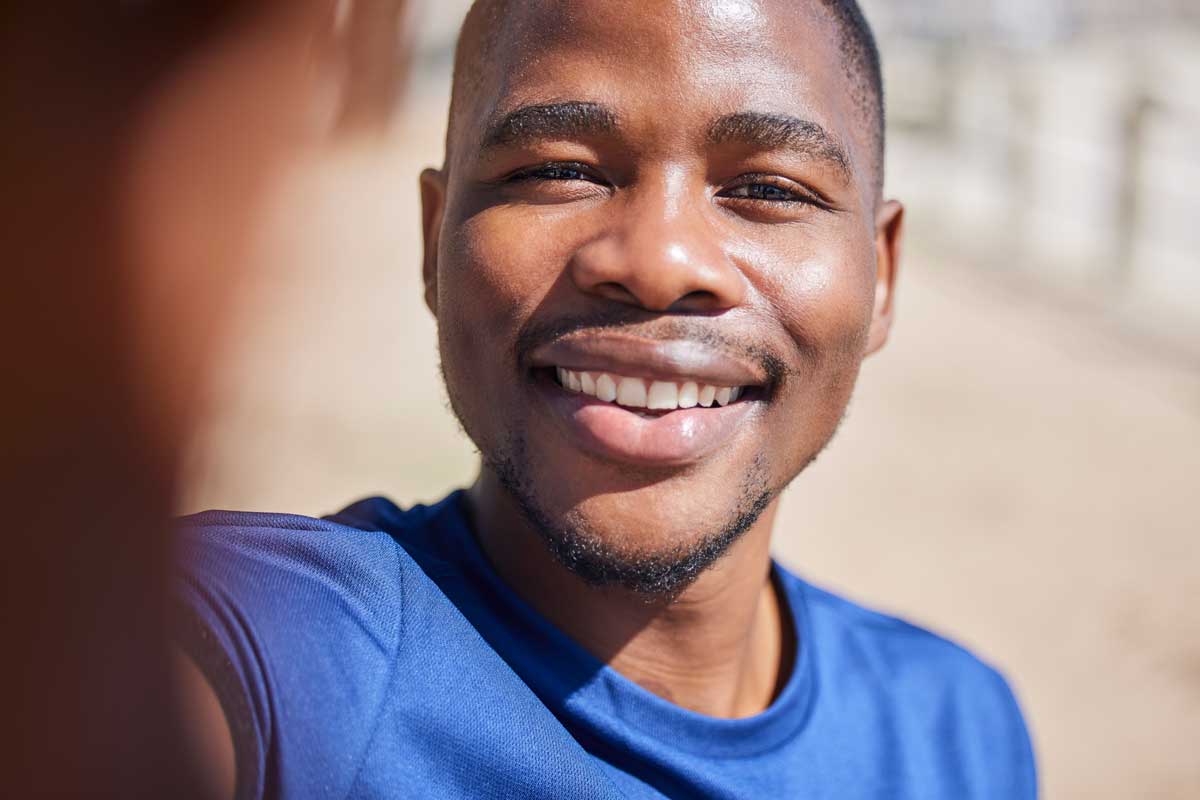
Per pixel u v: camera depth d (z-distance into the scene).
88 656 0.17
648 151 0.39
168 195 0.16
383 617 0.37
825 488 1.88
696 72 0.39
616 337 0.39
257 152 0.17
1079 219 3.69
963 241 3.62
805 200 0.41
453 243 0.42
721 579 0.43
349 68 0.18
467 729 0.36
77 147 0.16
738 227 0.40
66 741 0.16
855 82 0.45
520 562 0.43
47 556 0.16
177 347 0.16
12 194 0.15
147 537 0.17
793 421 0.42
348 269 2.59
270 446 1.54
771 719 0.45
